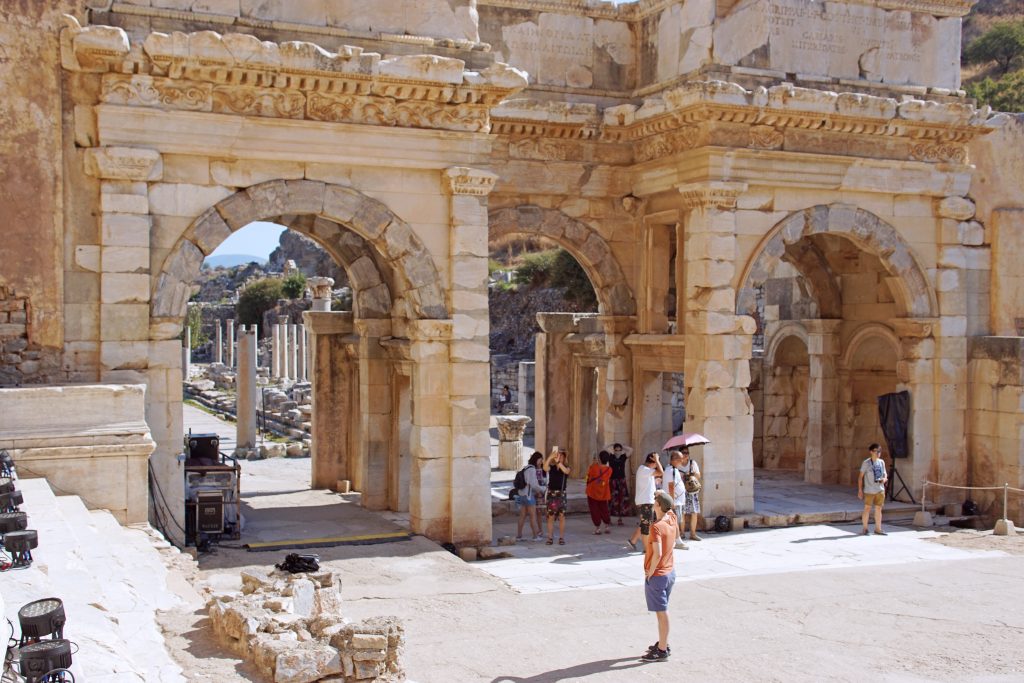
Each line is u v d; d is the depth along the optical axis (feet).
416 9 63.36
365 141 61.16
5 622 21.85
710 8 73.10
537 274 201.98
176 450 57.98
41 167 55.83
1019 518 79.00
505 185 76.89
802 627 48.73
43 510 43.62
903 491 81.87
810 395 93.61
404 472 73.77
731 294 73.26
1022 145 84.43
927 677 41.70
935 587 57.16
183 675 31.89
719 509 73.41
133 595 39.04
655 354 79.77
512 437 104.88
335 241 74.18
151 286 57.67
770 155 73.77
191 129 57.57
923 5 80.12
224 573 53.06
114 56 55.31
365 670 33.37
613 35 80.53
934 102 77.51
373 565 57.36
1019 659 44.21
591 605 52.08
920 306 81.00
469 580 55.21
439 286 63.67
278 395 158.30
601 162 79.56
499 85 62.59
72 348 56.49
